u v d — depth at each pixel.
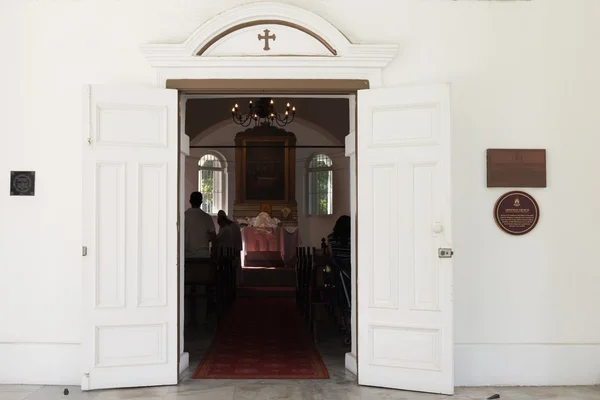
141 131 5.52
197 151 19.33
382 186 5.53
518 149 5.72
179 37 5.75
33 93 5.70
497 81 5.76
